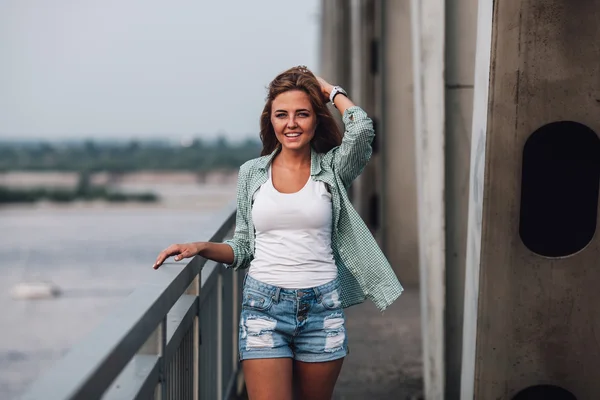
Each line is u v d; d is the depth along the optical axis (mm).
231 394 5625
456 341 5383
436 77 5281
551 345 3961
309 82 3691
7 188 109062
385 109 10664
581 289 3922
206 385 4422
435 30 5262
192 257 3723
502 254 3910
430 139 5316
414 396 6207
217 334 4910
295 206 3648
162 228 44656
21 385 10898
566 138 4031
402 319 8852
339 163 3742
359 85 11398
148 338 2955
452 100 5289
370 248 3766
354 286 3877
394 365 7094
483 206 3895
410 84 10609
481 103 3969
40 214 67062
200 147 180000
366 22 11258
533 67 3750
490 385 4008
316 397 3787
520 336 3961
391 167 10734
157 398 3090
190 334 3885
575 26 3727
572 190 4066
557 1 3717
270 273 3666
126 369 2922
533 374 3984
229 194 103750
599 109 3764
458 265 5367
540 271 3916
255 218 3693
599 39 3734
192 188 132500
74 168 199875
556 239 4109
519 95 3771
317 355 3693
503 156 3830
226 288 5387
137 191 115750
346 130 3727
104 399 2643
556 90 3762
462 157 5312
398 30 10539
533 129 3793
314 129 3746
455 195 5344
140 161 184750
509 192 3859
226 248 3754
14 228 48031
